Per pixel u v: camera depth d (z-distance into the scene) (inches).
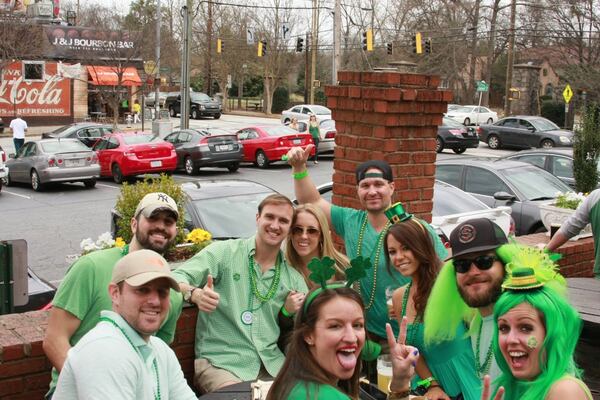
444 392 149.9
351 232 194.1
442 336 142.6
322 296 104.5
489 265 132.9
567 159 650.8
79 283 155.5
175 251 265.3
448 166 544.1
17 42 1603.1
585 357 213.6
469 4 2190.0
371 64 2255.2
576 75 1625.2
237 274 183.3
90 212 740.0
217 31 2497.5
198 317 191.0
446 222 376.5
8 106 1664.6
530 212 485.1
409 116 249.9
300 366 104.3
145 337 125.0
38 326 185.6
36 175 883.4
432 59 2226.9
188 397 133.6
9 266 206.8
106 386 114.9
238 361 178.7
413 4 2233.0
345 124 261.1
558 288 107.7
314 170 1067.9
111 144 969.5
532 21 1990.7
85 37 1710.1
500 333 107.8
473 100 2294.5
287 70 2529.5
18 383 173.8
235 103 2827.3
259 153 1100.5
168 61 2287.2
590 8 1662.2
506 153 1326.3
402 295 167.0
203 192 412.8
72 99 1738.4
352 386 113.0
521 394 106.3
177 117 2237.9
